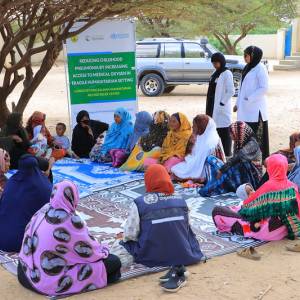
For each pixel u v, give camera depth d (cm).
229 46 2430
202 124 692
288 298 394
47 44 904
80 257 402
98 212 595
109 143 828
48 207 402
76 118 900
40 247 395
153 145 761
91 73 941
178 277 415
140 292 405
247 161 648
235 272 439
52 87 2002
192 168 695
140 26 1878
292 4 1002
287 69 2638
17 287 418
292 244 495
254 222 504
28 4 759
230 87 809
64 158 871
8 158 597
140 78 1739
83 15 854
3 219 493
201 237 514
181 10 875
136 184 704
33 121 841
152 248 433
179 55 1702
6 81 970
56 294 399
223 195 650
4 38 923
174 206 438
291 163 620
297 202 504
